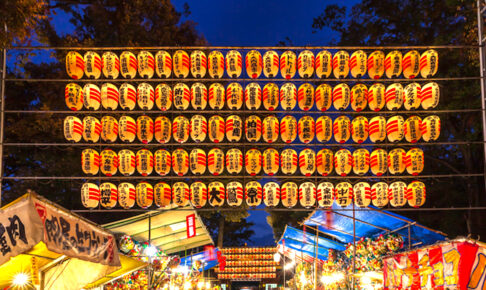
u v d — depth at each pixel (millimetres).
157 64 9484
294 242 19641
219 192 9688
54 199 15680
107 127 9328
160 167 9492
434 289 6789
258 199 9719
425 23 15422
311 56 9469
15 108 14820
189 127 9523
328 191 9664
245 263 33938
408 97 9336
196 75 9641
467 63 13602
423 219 16406
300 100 9438
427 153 16141
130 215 16812
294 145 9523
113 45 16469
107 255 6543
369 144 9383
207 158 9898
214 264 25781
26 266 6227
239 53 9531
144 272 13000
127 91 9398
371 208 10430
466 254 6008
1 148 9250
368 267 12867
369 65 9477
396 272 8805
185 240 17000
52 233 5031
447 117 14703
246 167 9594
